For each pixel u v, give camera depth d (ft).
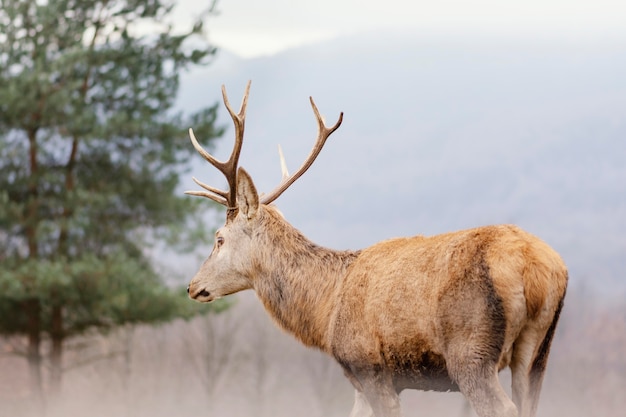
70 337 264.72
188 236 240.94
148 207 247.91
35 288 226.38
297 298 94.17
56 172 244.63
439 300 78.43
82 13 244.63
